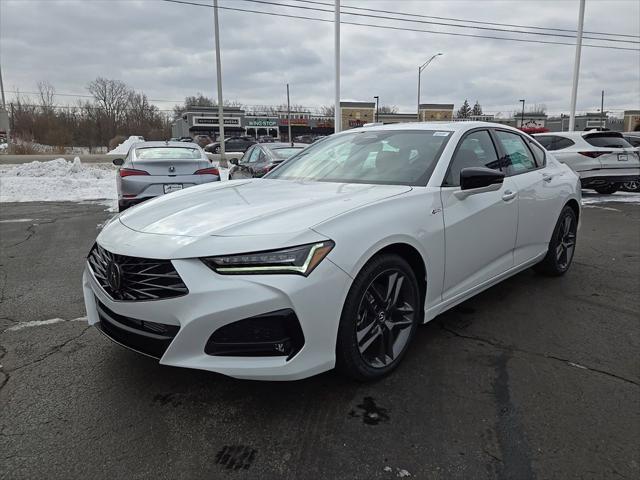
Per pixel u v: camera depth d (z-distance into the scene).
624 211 9.38
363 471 2.06
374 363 2.76
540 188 4.22
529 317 3.78
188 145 9.30
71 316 3.84
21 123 57.72
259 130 91.38
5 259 5.70
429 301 3.07
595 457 2.14
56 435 2.31
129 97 82.44
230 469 2.08
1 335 3.47
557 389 2.72
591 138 11.03
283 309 2.26
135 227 2.73
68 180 14.20
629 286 4.55
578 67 21.11
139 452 2.19
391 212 2.77
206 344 2.29
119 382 2.80
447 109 75.31
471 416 2.46
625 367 2.98
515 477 2.02
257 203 2.88
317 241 2.37
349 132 4.30
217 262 2.28
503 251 3.78
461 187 3.17
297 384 2.77
